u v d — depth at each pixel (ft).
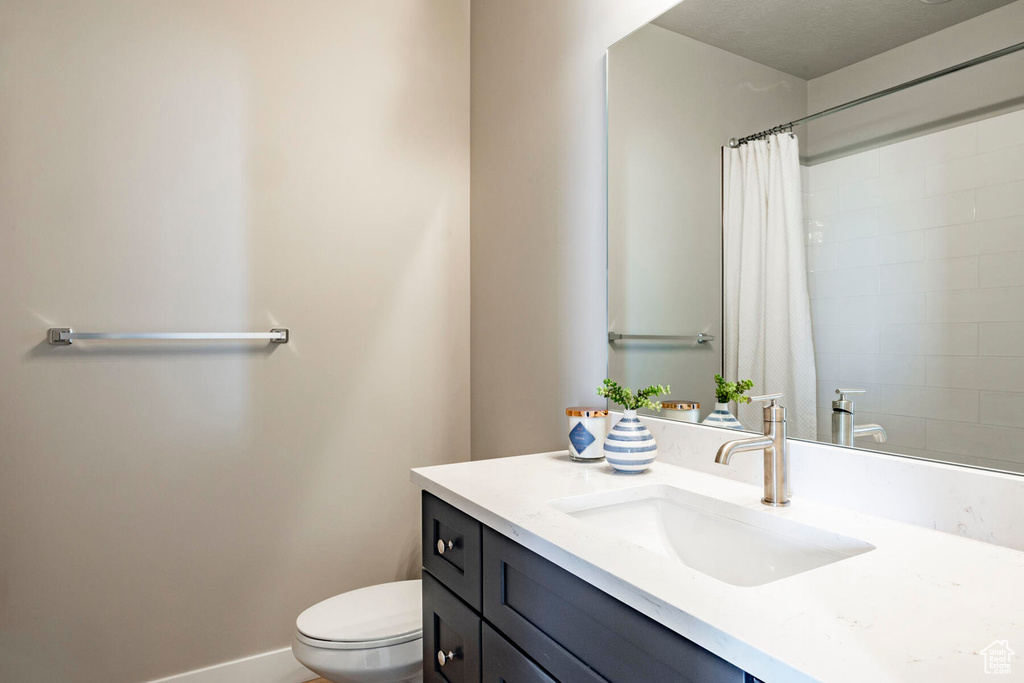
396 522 7.11
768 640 2.02
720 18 4.32
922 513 3.16
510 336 6.73
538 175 6.26
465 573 3.92
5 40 5.29
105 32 5.64
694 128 4.50
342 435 6.79
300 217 6.54
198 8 6.06
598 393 5.06
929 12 3.16
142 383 5.81
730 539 3.64
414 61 7.25
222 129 6.15
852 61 3.51
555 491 3.98
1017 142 2.81
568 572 2.94
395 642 4.81
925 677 1.80
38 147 5.39
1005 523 2.84
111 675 5.68
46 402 5.43
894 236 3.28
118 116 5.69
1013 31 2.83
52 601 5.46
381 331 7.01
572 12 5.78
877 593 2.39
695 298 4.49
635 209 5.01
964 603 2.30
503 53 6.88
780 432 3.59
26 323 5.35
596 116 5.48
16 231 5.32
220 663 6.16
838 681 1.78
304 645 4.87
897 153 3.27
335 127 6.73
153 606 5.86
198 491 6.06
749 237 4.09
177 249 5.94
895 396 3.28
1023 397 2.78
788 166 3.84
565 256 5.87
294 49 6.53
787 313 3.85
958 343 3.01
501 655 3.48
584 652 2.82
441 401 7.39
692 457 4.57
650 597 2.39
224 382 6.17
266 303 6.36
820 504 3.61
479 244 7.37
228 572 6.20
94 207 5.59
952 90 3.05
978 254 2.94
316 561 6.64
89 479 5.59
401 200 7.13
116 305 5.68
